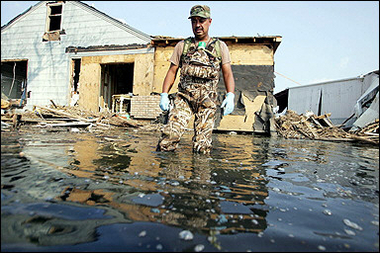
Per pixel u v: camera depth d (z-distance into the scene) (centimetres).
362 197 134
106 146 279
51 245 76
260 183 155
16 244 75
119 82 1341
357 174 188
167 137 256
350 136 570
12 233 80
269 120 743
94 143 299
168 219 98
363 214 111
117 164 186
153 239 83
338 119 1093
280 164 223
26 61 1159
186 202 116
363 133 589
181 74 266
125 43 1003
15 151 204
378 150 374
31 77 1132
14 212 94
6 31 1177
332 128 685
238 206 115
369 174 189
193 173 170
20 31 1158
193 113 275
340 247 83
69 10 1098
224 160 227
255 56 807
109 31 1033
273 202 123
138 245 79
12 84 1212
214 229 92
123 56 998
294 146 399
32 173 143
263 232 92
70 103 1089
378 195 138
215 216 103
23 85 1304
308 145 426
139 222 94
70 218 93
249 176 172
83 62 1065
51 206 102
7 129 393
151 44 918
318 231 94
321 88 1203
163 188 134
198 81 258
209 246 81
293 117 796
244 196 129
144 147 288
